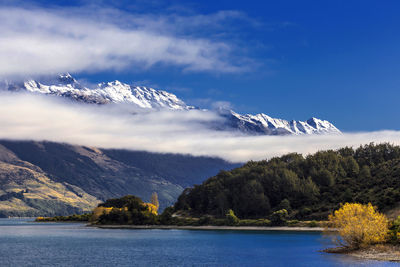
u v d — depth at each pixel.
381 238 116.06
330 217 122.25
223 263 120.38
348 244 127.25
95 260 129.38
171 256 136.62
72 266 118.56
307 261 112.94
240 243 173.50
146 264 120.50
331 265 100.25
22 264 122.94
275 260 122.25
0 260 130.88
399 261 99.50
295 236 196.75
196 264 119.38
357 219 115.88
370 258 106.12
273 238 190.50
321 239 179.00
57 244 181.50
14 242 193.50
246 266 114.31
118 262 124.94
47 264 122.62
